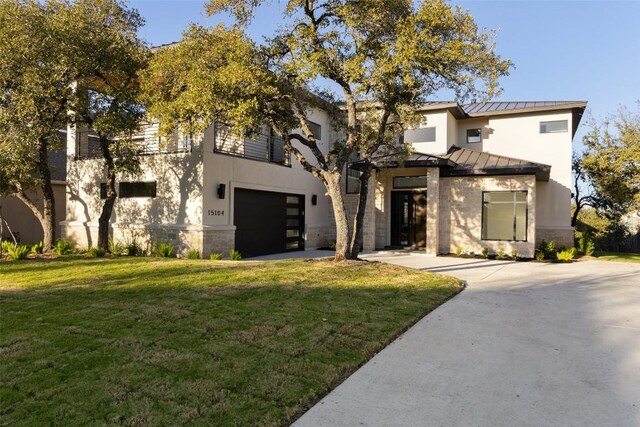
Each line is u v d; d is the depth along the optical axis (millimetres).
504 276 10773
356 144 11336
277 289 7672
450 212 16703
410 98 10562
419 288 8234
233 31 9852
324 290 7742
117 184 14531
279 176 16109
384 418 3377
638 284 9617
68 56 10094
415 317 6258
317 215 18422
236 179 14109
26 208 17172
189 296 7027
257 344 4859
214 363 4277
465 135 19344
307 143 11094
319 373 4125
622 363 4617
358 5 9234
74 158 15719
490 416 3439
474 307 7102
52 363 4184
